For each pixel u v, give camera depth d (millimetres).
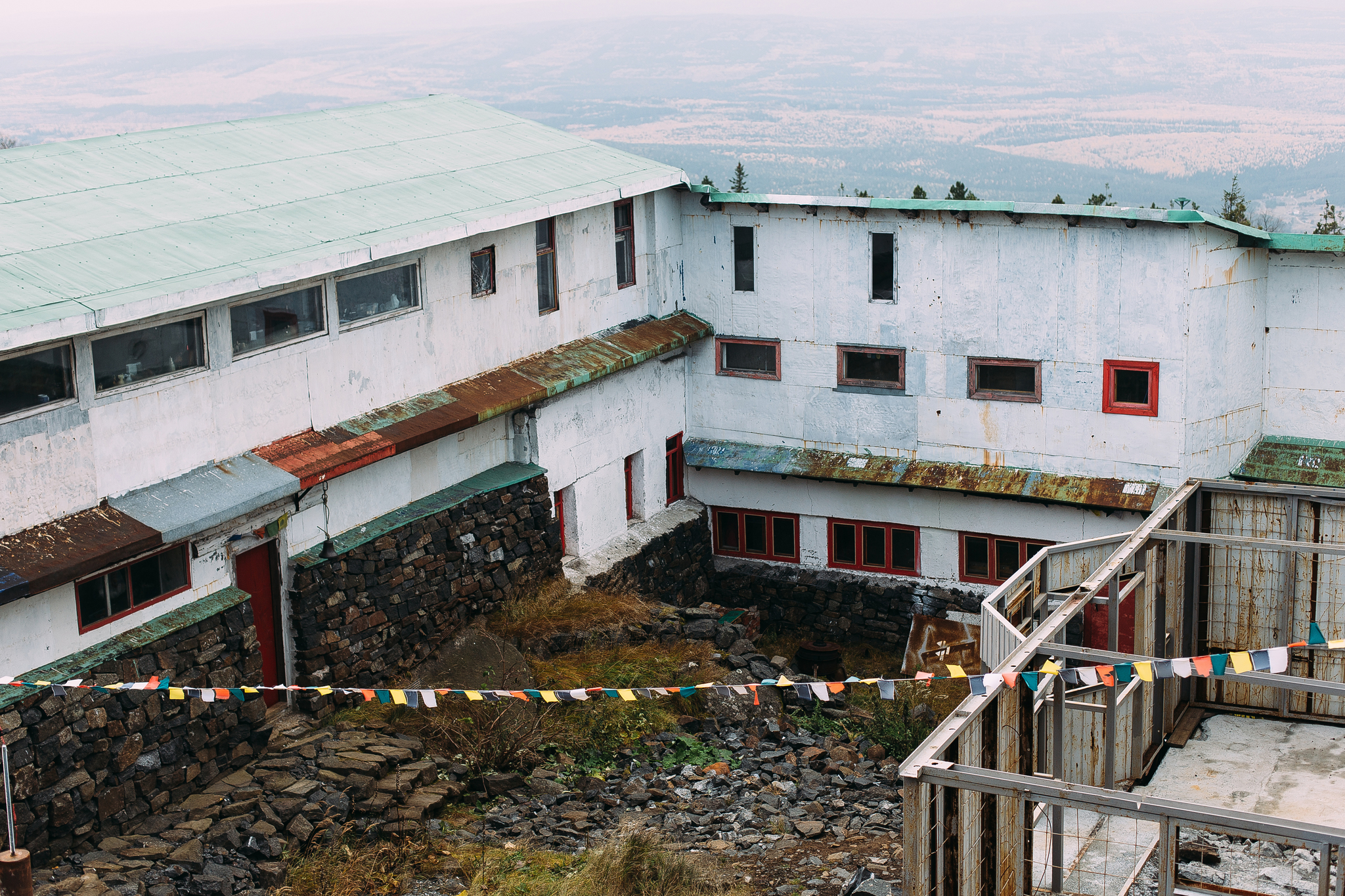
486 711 13164
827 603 19688
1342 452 17047
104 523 10867
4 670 10039
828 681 16922
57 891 9188
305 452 13070
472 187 16109
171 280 11469
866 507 19297
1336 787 10500
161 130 15586
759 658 15883
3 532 10195
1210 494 12508
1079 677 8422
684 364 20188
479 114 19609
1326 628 12289
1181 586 12242
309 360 13344
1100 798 6082
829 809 11977
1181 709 12195
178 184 14039
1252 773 10859
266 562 12945
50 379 10578
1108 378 17125
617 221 18625
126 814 10750
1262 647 12602
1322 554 11406
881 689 8156
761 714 14555
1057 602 11227
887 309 18438
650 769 13055
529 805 11859
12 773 9766
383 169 16062
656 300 19453
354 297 13945
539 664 15062
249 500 11992
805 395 19391
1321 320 16906
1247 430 17469
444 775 12039
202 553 11906
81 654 10641
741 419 20000
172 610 11602
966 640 18609
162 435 11648
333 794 11070
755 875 10352
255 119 16766
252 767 11727
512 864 10492
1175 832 6035
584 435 17641
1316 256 16734
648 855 10086
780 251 19047
